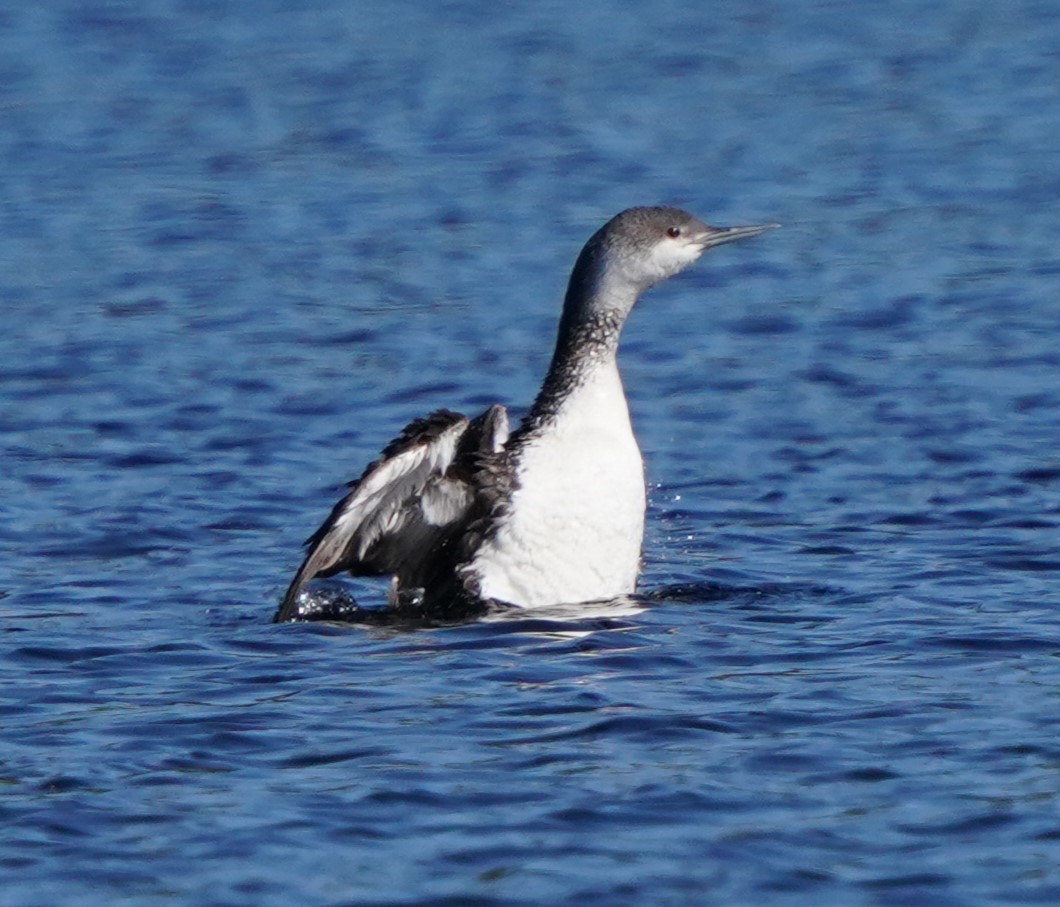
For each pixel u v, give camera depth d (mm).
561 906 7473
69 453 16672
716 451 16703
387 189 30078
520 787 8695
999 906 7453
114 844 8102
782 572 13000
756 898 7539
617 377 12438
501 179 30688
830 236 26297
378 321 22109
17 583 12852
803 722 9570
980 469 15711
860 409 17984
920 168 30750
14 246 26422
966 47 42031
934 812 8352
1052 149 31875
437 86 39031
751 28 45406
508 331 21578
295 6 49375
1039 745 9148
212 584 12852
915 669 10516
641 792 8609
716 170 31000
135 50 43344
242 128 35156
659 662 10766
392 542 12219
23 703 10094
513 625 11680
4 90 38812
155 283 24188
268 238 26844
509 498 12094
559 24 46375
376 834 8188
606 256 12375
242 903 7531
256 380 19422
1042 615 11633
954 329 21172
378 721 9688
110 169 31812
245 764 9062
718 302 23031
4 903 7547
